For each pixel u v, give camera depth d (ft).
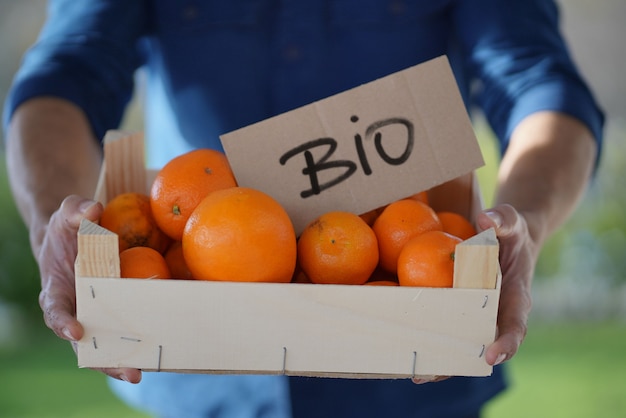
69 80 4.21
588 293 13.24
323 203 3.66
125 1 4.49
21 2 14.99
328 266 3.38
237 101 4.53
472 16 4.53
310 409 4.43
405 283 3.33
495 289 3.23
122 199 3.55
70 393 9.67
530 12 4.54
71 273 3.51
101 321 3.25
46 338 12.23
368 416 4.44
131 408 9.14
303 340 3.26
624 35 15.25
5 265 12.37
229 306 3.24
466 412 4.52
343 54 4.54
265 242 3.24
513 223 3.44
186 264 3.45
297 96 4.54
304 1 4.50
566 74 4.37
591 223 13.44
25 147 4.00
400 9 4.52
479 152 3.68
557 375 10.20
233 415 4.48
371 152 3.67
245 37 4.51
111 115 4.39
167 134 4.70
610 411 9.05
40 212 3.79
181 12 4.54
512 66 4.41
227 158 3.64
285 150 3.65
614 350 11.28
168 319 3.25
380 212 3.74
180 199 3.44
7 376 10.33
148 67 4.80
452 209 3.97
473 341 3.26
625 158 13.62
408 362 3.28
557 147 4.11
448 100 3.68
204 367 3.28
